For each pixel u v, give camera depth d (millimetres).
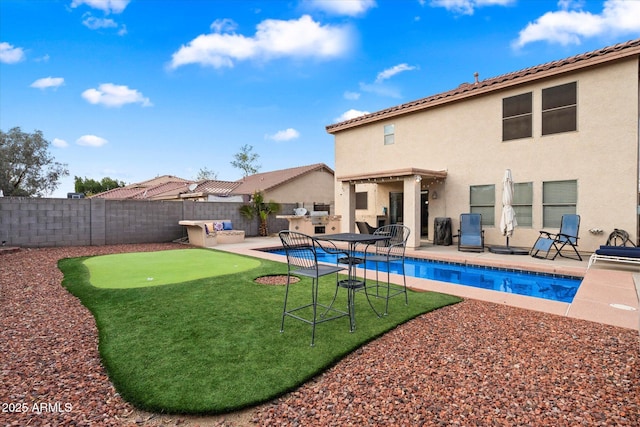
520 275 7984
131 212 13539
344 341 3605
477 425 2266
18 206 11188
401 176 11602
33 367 3092
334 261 10219
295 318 4289
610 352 3299
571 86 9781
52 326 4117
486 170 11602
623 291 5508
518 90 10812
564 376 2873
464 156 12148
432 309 4746
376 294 5504
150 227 14055
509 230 9992
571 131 9789
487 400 2543
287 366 3043
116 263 8633
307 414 2404
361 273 7512
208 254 10406
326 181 27438
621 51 8680
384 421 2312
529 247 10617
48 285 6141
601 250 7484
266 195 23250
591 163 9453
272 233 19031
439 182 12891
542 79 10234
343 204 13805
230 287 5969
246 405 2471
